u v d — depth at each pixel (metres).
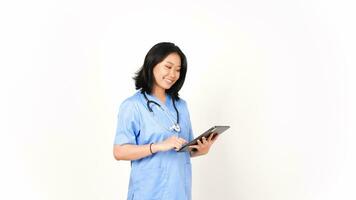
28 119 3.42
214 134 2.41
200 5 3.12
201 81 3.10
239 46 2.98
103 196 3.37
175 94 2.55
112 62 3.36
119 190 3.32
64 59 3.40
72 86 3.40
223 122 3.02
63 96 3.40
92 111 3.39
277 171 2.86
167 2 3.23
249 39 2.95
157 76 2.42
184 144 2.30
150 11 3.29
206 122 3.08
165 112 2.48
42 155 3.40
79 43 3.39
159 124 2.44
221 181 3.03
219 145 3.04
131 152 2.36
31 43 3.41
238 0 3.00
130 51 3.32
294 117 2.83
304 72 2.81
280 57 2.87
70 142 3.40
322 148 2.77
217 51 3.05
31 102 3.41
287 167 2.84
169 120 2.48
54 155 3.40
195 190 3.13
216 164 3.05
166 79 2.40
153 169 2.41
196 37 3.12
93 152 3.39
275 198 2.87
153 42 3.26
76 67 3.40
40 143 3.41
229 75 3.00
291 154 2.83
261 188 2.90
